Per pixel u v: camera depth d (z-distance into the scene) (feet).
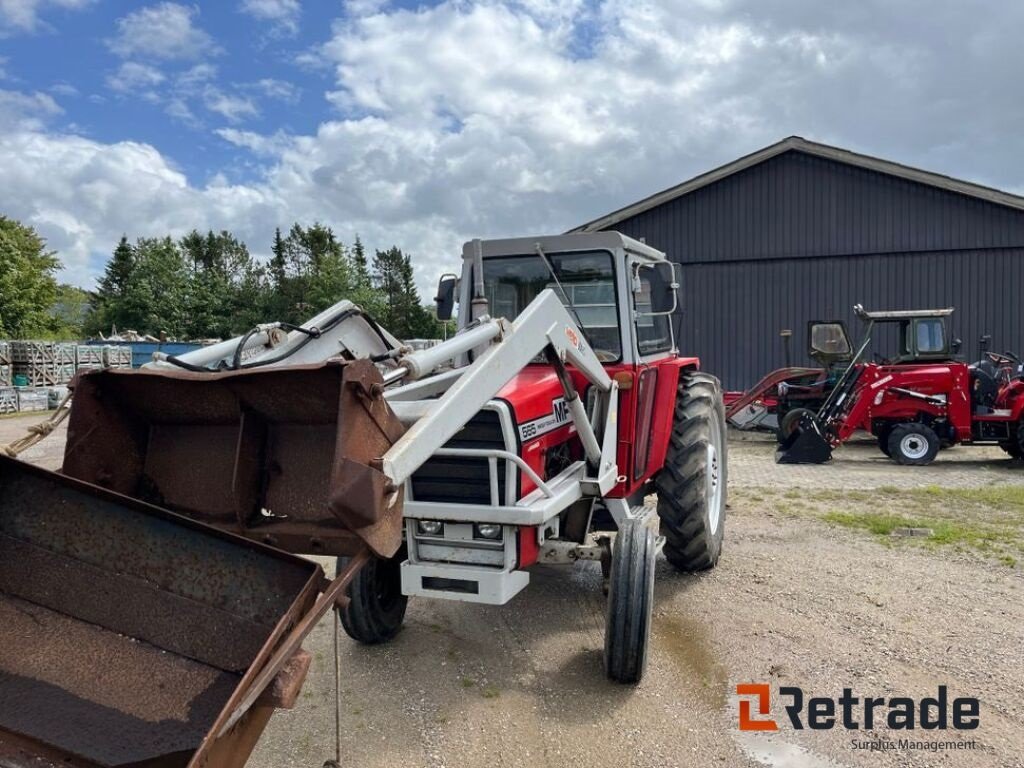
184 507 7.93
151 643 7.18
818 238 51.08
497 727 10.64
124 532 7.40
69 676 7.02
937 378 33.53
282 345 9.96
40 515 7.54
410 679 12.18
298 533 7.33
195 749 6.37
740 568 17.65
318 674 12.44
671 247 54.49
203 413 7.88
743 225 52.70
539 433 11.87
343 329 10.73
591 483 12.14
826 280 51.11
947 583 16.37
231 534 7.11
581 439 12.45
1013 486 28.30
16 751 6.18
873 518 22.30
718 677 12.10
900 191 49.21
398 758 9.89
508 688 11.84
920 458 33.65
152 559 7.32
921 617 14.43
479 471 10.96
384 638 13.57
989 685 11.69
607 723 10.71
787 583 16.51
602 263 14.42
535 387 12.27
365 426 6.69
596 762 9.76
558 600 15.90
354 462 6.36
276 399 7.36
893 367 34.32
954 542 19.63
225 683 6.89
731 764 9.70
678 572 17.35
